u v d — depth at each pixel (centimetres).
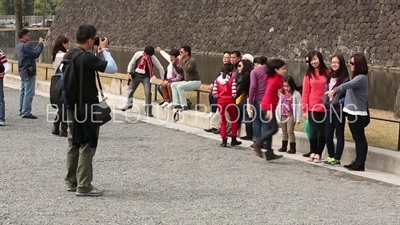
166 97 1636
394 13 3809
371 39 3875
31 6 12850
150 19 5934
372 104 2322
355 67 1023
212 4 5288
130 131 1404
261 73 1160
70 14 7131
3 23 11194
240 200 819
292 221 720
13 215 719
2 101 1417
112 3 6531
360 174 1014
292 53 4381
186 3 5575
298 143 1209
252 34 4784
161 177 952
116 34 6325
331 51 4100
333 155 1085
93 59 805
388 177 996
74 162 839
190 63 1564
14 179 909
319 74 1092
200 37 5291
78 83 804
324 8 4269
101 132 1380
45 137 1281
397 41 3712
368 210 786
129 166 1028
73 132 810
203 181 931
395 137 1236
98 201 796
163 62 4212
